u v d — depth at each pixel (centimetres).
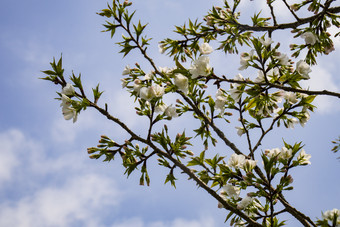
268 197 287
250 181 288
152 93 314
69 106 299
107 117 308
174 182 331
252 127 400
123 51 396
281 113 387
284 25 431
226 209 303
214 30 471
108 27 396
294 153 308
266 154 323
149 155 322
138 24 395
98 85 313
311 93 312
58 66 308
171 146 322
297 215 300
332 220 280
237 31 445
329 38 451
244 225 313
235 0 469
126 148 316
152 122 319
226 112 407
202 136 414
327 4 413
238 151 383
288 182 283
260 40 314
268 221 329
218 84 314
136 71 376
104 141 317
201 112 397
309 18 425
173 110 322
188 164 334
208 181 329
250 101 351
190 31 485
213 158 331
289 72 336
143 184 326
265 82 321
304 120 372
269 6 442
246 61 317
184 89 314
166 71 388
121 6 392
